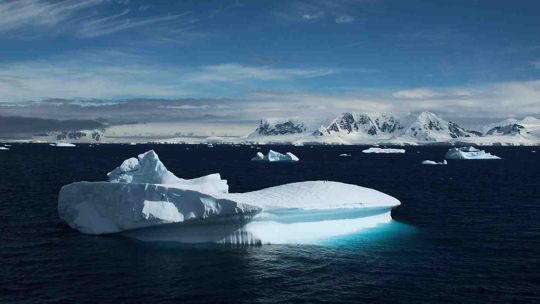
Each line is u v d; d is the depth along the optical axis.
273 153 133.12
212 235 24.20
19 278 18.95
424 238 26.66
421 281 18.94
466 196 49.00
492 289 18.03
